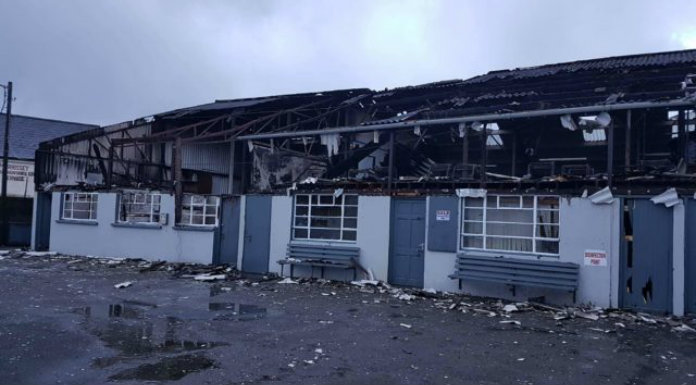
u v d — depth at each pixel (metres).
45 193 19.45
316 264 12.36
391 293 10.91
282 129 17.78
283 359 6.12
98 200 17.41
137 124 20.20
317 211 13.05
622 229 9.46
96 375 5.43
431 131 16.56
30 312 8.39
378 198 12.05
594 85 14.65
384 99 18.56
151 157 19.94
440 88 17.41
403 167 17.47
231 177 18.72
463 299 10.35
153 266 14.54
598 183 9.76
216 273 13.66
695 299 8.89
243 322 8.09
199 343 6.78
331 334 7.41
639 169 10.56
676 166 11.74
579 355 6.53
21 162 27.78
